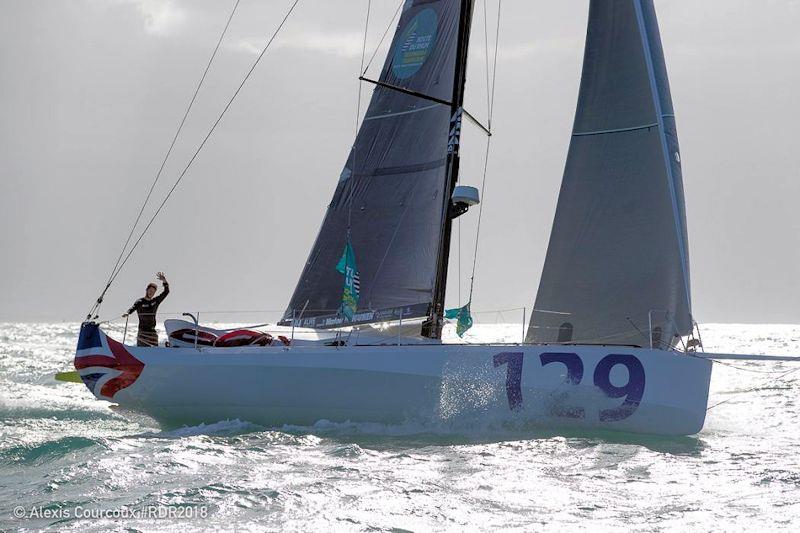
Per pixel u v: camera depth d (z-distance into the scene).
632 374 41.25
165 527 25.59
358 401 42.31
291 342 46.50
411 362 41.78
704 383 41.97
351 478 32.31
